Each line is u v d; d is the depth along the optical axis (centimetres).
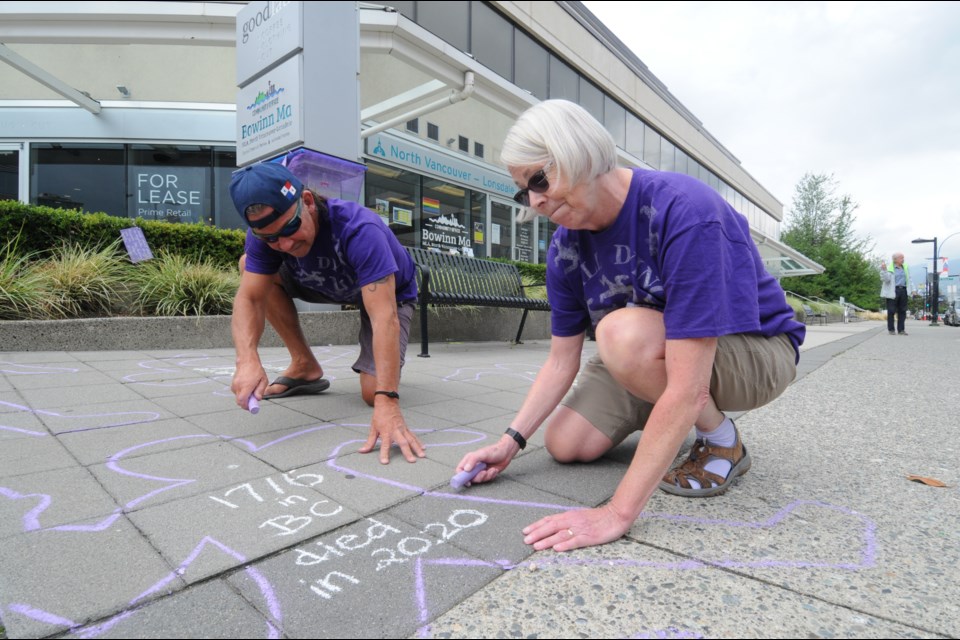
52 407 218
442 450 184
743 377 145
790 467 176
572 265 151
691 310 116
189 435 190
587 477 161
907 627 90
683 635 87
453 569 107
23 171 867
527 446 195
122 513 128
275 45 477
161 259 486
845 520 133
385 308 186
